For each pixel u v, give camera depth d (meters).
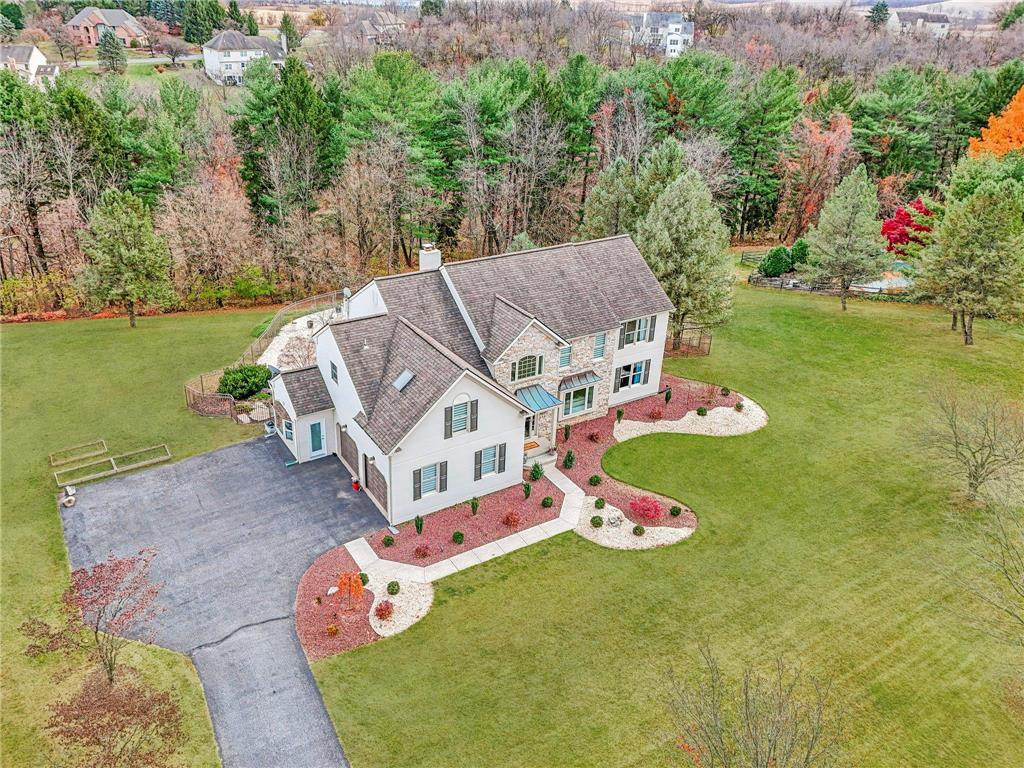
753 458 37.62
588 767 21.39
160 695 23.27
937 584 28.97
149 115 74.69
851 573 29.58
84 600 25.30
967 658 25.52
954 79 87.81
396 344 34.00
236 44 129.62
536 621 26.77
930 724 23.05
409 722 22.75
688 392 44.22
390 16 171.38
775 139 77.69
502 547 30.66
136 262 50.28
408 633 26.12
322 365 35.94
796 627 26.75
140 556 29.20
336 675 24.36
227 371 41.62
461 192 68.62
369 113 62.81
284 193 61.59
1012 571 28.69
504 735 22.34
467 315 36.06
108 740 21.64
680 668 24.83
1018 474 33.84
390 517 31.58
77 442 37.03
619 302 40.16
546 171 68.56
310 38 169.25
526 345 35.62
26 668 24.03
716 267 46.88
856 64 137.88
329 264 63.75
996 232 45.94
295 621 26.48
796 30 172.50
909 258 57.62
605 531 31.84
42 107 57.62
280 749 21.80
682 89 71.50
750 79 96.50
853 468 36.75
